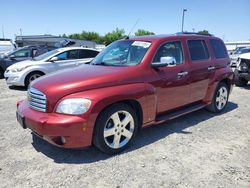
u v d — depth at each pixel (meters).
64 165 3.69
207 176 3.46
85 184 3.25
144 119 4.30
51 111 3.64
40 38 39.38
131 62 4.49
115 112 3.88
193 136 4.78
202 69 5.41
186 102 5.20
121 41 5.23
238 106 7.04
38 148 4.21
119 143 4.05
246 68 9.77
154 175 3.46
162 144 4.41
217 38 6.33
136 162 3.79
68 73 4.21
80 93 3.63
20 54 12.68
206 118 5.86
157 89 4.45
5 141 4.48
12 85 9.89
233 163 3.81
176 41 5.06
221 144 4.46
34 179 3.34
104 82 3.83
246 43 38.81
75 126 3.52
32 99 3.92
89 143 3.69
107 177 3.40
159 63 4.40
